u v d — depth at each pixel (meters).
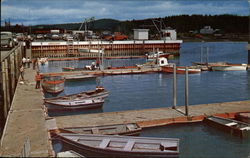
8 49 55.12
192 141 19.28
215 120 21.95
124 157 15.52
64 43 91.69
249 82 44.47
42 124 19.72
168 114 23.48
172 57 85.44
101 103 28.48
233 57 86.12
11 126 19.31
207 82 44.81
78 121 21.89
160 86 41.31
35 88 33.72
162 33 114.88
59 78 40.59
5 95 21.67
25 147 13.91
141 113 23.92
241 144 18.69
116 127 20.08
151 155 15.22
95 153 16.16
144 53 98.56
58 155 14.48
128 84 43.25
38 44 89.06
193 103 31.31
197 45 155.88
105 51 95.31
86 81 45.94
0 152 14.91
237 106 25.98
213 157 16.91
